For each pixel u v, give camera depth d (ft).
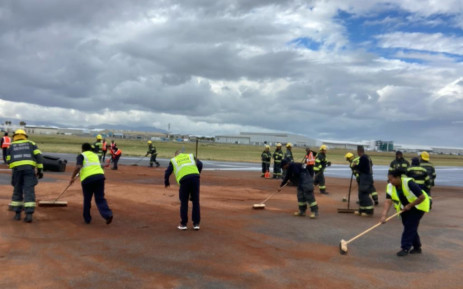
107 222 25.25
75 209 30.22
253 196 43.83
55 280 15.26
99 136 72.59
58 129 638.53
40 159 25.90
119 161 97.91
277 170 67.51
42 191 39.04
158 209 32.22
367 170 33.65
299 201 32.27
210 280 15.94
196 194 24.99
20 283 14.79
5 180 46.73
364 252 21.38
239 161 124.98
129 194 39.78
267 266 18.10
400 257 20.62
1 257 17.78
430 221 32.22
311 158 52.16
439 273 18.10
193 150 206.90
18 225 24.12
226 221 28.35
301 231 26.23
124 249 19.86
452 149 652.89
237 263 18.35
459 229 28.94
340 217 32.58
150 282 15.43
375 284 16.26
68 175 56.75
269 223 28.43
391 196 21.25
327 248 21.99
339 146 633.61
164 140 469.57
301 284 15.93
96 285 14.90
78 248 19.76
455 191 59.26
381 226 29.01
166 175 25.63
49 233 22.61
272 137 626.64
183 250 20.11
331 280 16.55
